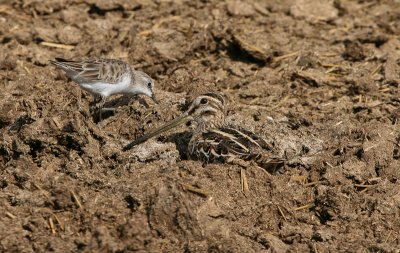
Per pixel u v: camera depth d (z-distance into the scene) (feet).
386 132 76.48
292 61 94.27
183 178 65.98
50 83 85.46
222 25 97.60
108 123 77.87
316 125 78.69
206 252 60.54
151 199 63.16
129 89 82.43
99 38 96.48
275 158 68.80
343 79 90.94
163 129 74.08
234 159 68.95
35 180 67.00
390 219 66.44
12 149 71.10
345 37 100.27
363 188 70.18
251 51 93.86
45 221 62.90
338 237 64.44
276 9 106.93
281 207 67.10
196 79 87.56
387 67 91.81
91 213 63.00
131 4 104.53
